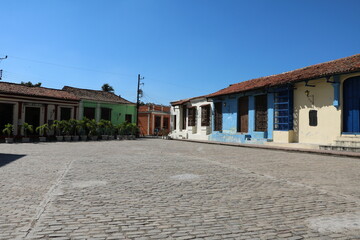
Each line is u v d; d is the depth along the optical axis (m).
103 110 31.34
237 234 3.36
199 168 8.39
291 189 5.70
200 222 3.76
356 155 11.40
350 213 4.18
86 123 26.69
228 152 13.90
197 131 27.64
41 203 4.52
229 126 23.31
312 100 16.12
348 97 14.54
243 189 5.68
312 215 4.08
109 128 29.45
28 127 23.36
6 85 25.36
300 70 19.56
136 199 4.87
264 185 6.06
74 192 5.29
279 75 21.44
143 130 44.09
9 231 3.34
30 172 7.42
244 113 22.05
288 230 3.49
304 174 7.46
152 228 3.52
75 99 27.89
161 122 44.75
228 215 4.05
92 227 3.52
